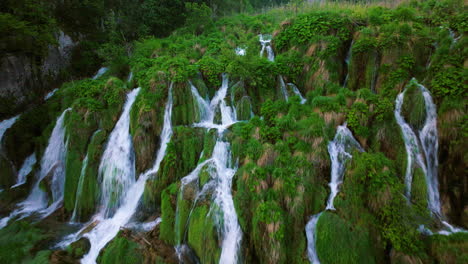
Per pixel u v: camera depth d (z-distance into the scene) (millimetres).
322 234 5270
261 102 9469
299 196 5762
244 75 9258
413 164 6129
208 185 6715
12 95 11992
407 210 5328
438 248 4680
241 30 15836
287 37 10602
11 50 11898
